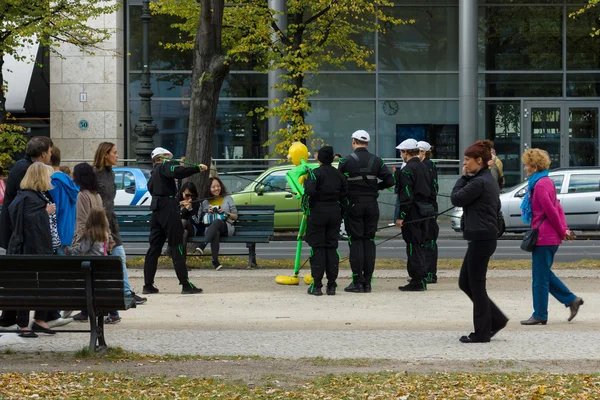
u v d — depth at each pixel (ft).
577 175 113.91
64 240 47.65
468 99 150.10
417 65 156.46
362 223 63.98
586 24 156.46
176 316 54.13
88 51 138.51
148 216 81.92
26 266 41.04
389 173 64.13
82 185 50.39
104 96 152.97
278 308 57.16
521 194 114.21
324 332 48.01
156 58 155.63
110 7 135.54
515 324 50.75
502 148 157.38
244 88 155.02
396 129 156.66
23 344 44.57
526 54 156.76
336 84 156.35
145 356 40.83
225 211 78.02
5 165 135.54
